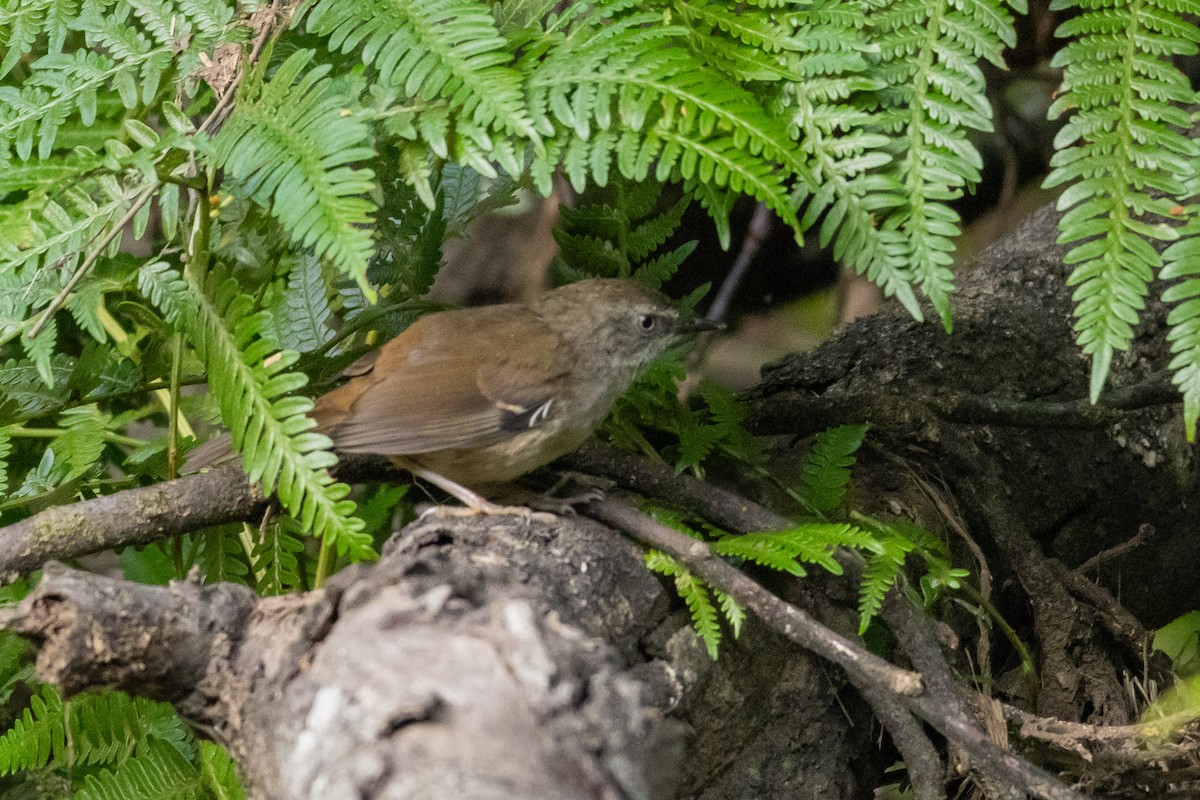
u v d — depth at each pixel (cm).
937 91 481
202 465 502
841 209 456
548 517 466
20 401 547
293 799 313
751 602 443
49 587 350
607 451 550
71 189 495
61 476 535
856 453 588
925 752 478
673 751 333
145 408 579
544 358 523
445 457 524
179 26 518
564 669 319
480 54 452
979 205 1096
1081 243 671
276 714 341
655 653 453
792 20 491
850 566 505
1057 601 555
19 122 504
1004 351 630
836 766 511
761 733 498
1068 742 486
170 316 482
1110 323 415
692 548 452
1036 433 610
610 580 436
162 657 357
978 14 476
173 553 527
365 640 334
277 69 505
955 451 578
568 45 470
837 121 470
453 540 424
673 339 583
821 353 648
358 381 518
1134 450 625
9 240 470
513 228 1202
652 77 449
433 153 484
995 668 591
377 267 589
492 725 296
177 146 459
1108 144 438
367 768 286
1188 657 732
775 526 504
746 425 591
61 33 532
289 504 425
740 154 439
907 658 521
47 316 468
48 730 501
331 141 433
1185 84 443
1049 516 610
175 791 502
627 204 580
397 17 464
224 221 545
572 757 295
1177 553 655
